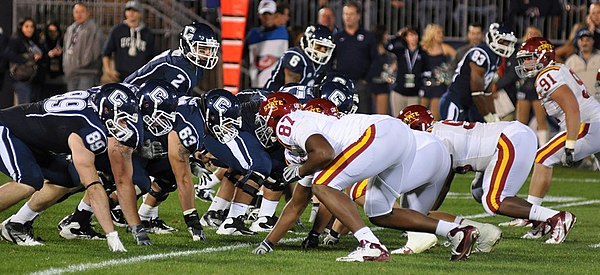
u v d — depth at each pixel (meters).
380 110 47.34
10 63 46.22
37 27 48.66
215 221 27.09
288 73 29.81
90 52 46.25
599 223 29.53
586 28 45.03
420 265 20.19
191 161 26.94
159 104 21.61
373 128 19.95
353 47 42.56
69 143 21.38
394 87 46.88
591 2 52.62
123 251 21.55
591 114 27.02
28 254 20.98
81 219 23.78
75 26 46.41
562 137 27.27
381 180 20.75
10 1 52.06
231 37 41.72
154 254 21.28
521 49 26.61
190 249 22.33
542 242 24.94
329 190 20.08
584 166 50.06
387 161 20.08
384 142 19.94
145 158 24.25
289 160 21.14
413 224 20.97
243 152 24.58
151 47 44.19
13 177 21.53
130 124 20.97
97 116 21.38
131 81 25.03
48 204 22.77
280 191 26.31
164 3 52.81
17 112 21.73
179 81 25.00
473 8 52.72
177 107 23.08
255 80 42.34
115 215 26.27
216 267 19.47
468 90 33.84
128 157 22.41
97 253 21.28
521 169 23.92
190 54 24.95
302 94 25.61
